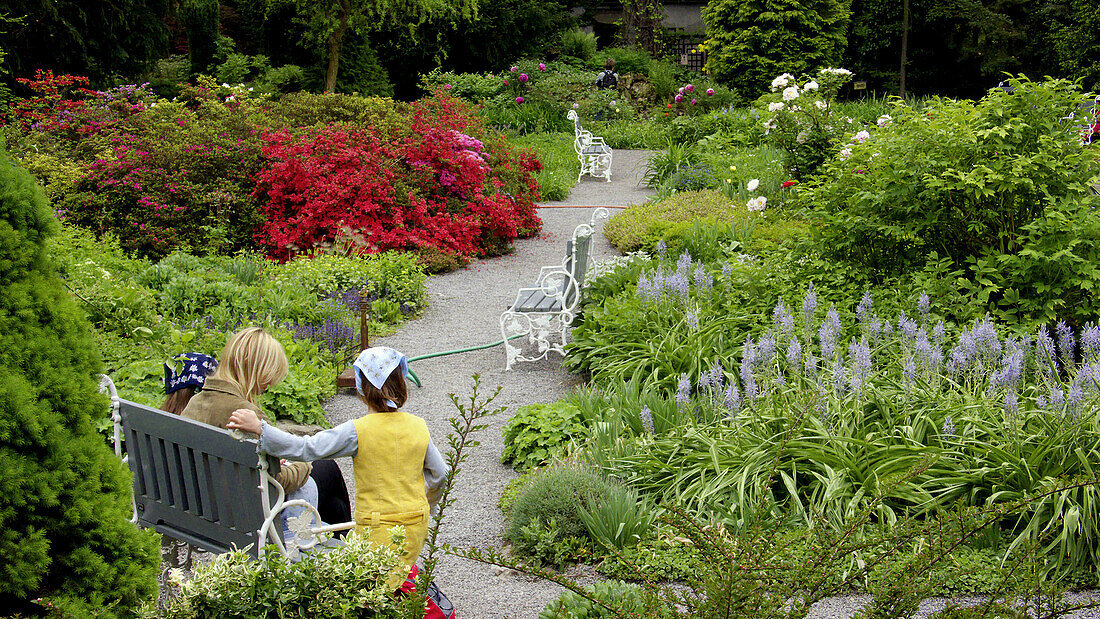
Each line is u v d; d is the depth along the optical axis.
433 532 2.79
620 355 6.74
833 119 13.27
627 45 32.53
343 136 12.35
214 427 3.17
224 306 8.21
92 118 13.73
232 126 12.69
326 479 3.88
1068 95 6.78
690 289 7.49
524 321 8.95
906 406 5.11
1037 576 2.76
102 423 4.89
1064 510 4.15
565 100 23.88
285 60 27.89
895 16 28.36
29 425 2.42
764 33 25.11
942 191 6.89
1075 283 6.38
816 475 4.58
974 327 5.48
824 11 25.67
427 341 8.36
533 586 4.14
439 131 12.52
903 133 7.30
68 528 2.51
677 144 20.31
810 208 8.17
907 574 2.66
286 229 11.15
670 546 4.25
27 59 18.69
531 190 13.60
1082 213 6.54
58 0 18.50
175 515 3.39
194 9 24.89
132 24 20.52
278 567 2.63
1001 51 28.25
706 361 6.38
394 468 3.30
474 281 10.72
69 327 2.64
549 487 4.62
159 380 5.84
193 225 11.00
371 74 27.17
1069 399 4.52
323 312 8.38
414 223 11.47
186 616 2.54
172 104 14.46
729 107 22.53
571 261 7.61
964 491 4.48
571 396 6.26
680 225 11.18
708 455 4.91
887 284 7.11
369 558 2.69
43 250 2.62
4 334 2.49
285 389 6.21
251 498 3.12
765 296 7.36
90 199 10.80
